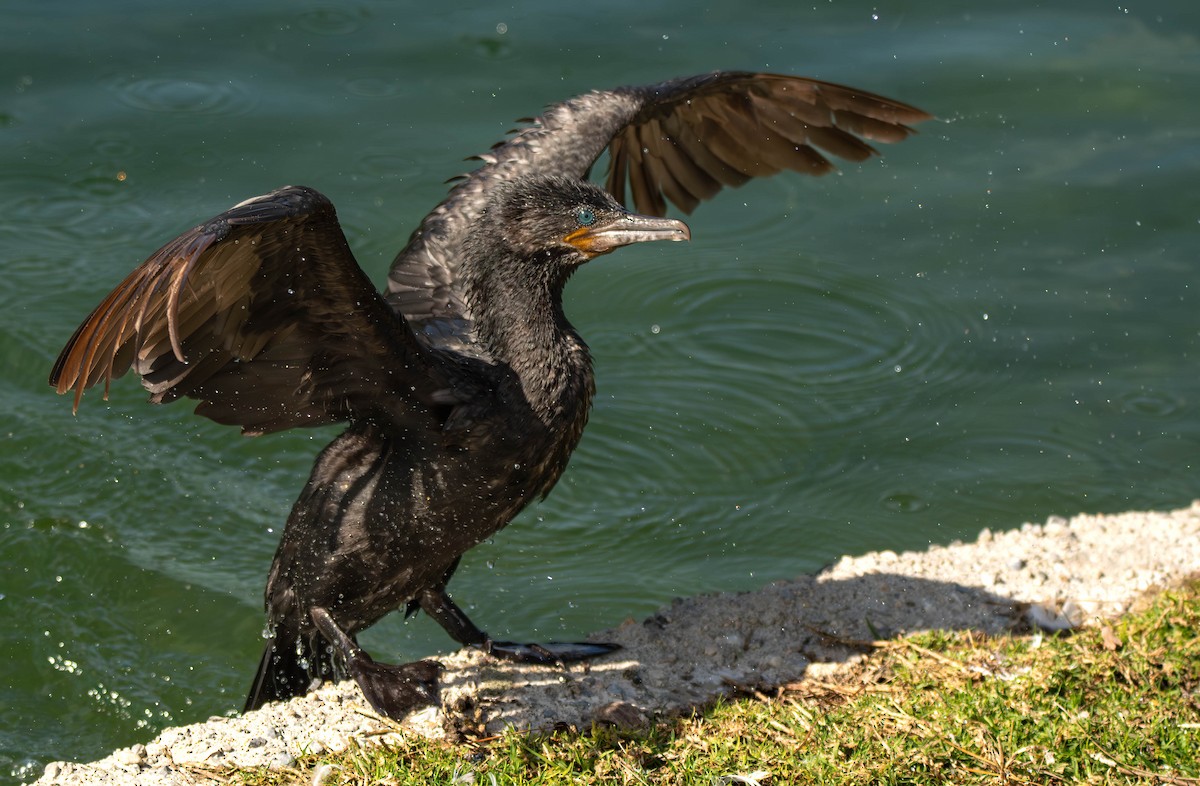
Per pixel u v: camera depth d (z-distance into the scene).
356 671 8.58
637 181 11.44
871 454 12.77
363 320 7.97
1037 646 8.89
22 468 12.31
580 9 17.38
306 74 16.08
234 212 6.83
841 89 10.60
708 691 8.76
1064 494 12.23
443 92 15.77
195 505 12.20
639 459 12.68
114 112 15.39
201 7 17.11
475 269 8.67
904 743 7.91
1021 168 15.62
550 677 8.99
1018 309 14.18
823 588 9.88
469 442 8.34
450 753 7.97
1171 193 15.25
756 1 17.59
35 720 10.13
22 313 13.24
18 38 16.33
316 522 8.61
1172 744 7.87
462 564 11.72
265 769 7.89
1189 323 13.93
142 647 10.83
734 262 14.76
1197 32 17.39
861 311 14.21
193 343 7.94
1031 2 17.91
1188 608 9.08
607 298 14.37
